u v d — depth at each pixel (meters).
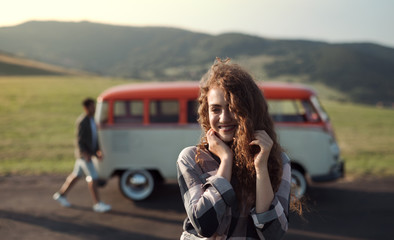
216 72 1.63
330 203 7.77
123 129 7.95
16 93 34.81
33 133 19.08
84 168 7.12
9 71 129.38
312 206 7.57
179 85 8.16
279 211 1.55
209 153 1.67
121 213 7.16
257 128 1.59
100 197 8.29
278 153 1.66
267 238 1.55
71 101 32.00
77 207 7.52
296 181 7.78
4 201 7.89
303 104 7.77
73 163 12.42
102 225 6.48
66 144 16.33
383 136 19.64
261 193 1.53
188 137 7.87
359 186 9.23
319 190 8.84
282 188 1.66
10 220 6.68
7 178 10.02
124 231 6.20
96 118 8.02
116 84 50.41
